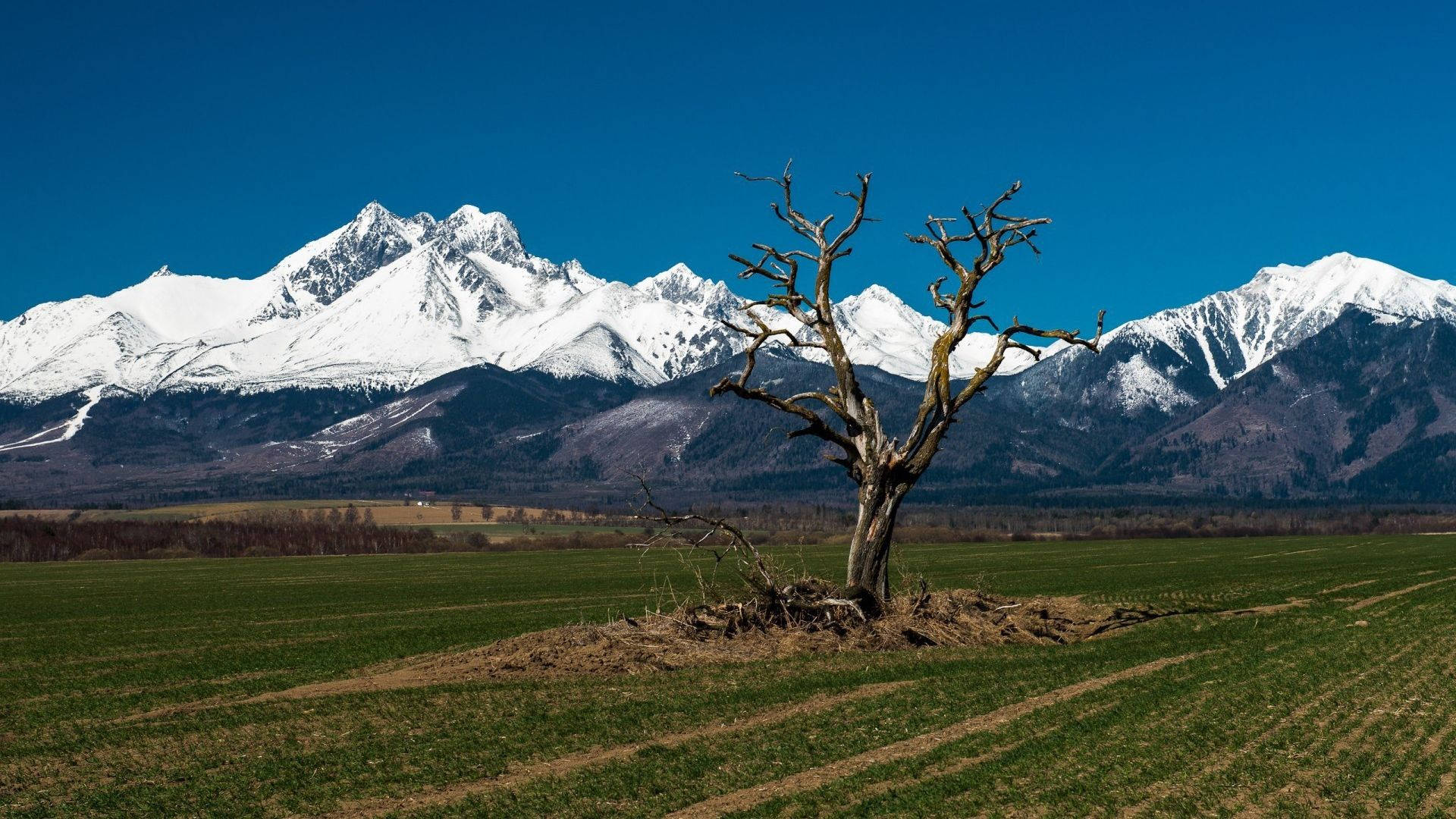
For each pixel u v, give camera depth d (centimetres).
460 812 1634
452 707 2395
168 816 1673
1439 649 2686
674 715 2220
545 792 1716
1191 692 2228
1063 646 3003
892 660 2775
